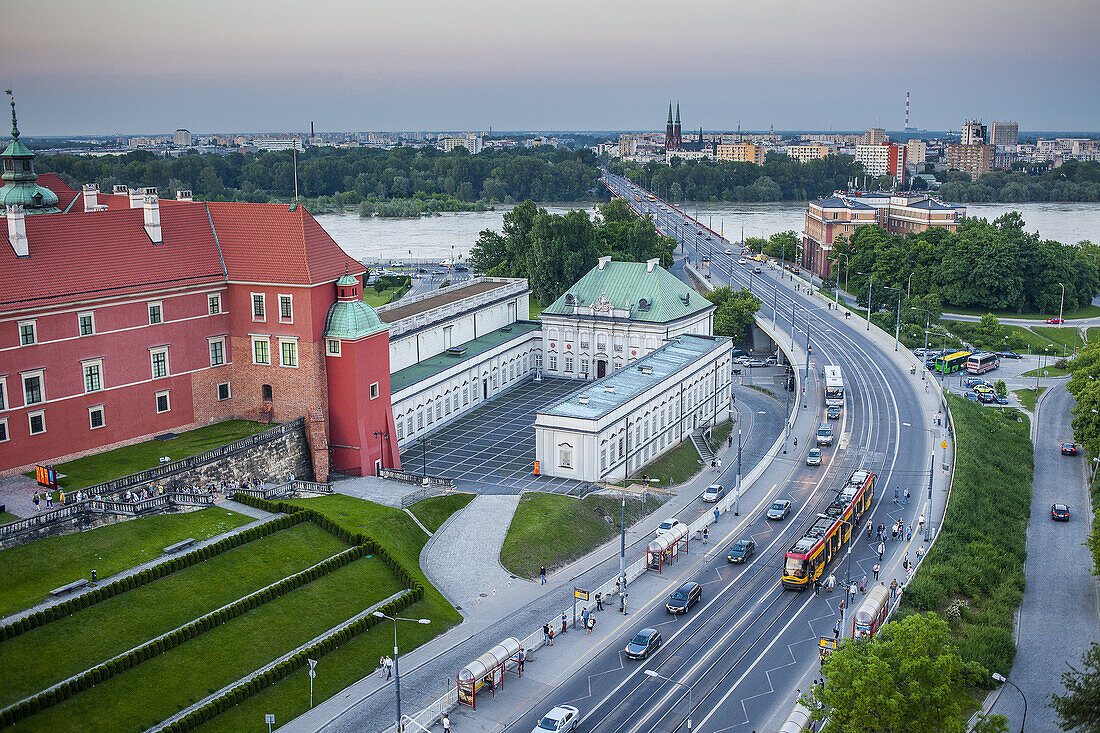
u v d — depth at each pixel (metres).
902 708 75.81
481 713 87.69
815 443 168.38
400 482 135.38
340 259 139.88
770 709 89.25
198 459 118.00
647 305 190.62
